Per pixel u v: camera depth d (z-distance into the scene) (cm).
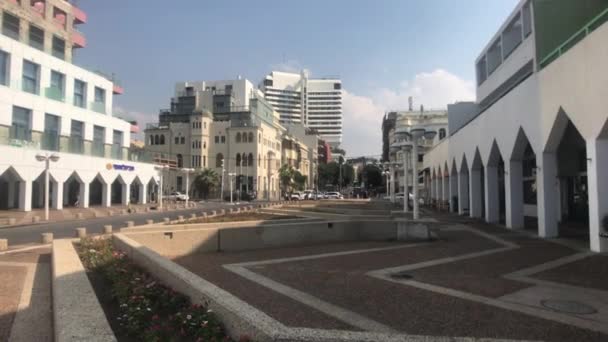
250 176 7344
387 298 670
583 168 1991
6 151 2881
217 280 812
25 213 2933
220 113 8169
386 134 9812
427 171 4928
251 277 843
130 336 443
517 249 1245
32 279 841
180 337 418
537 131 1534
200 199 6956
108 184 3953
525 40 2111
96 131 4216
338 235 1488
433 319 559
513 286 764
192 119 7438
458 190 2933
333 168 12038
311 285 765
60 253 893
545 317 574
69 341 357
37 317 590
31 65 3450
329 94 15488
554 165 1501
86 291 539
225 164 7412
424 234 1470
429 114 7644
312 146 11994
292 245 1388
